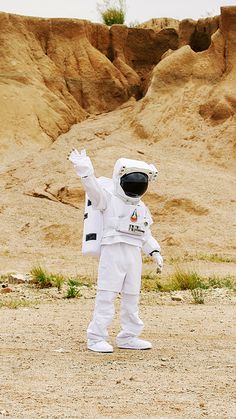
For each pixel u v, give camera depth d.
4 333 19.05
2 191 59.56
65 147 64.81
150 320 21.25
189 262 43.22
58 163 62.16
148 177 17.45
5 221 54.72
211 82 68.12
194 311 23.06
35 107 68.25
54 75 71.62
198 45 74.12
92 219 17.48
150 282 31.61
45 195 58.28
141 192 17.31
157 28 81.25
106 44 75.75
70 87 71.94
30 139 66.25
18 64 70.19
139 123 66.50
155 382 14.38
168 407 12.76
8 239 52.03
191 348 17.52
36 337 18.56
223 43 69.50
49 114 68.50
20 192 59.12
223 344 17.97
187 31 74.12
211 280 32.03
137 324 17.55
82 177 17.00
